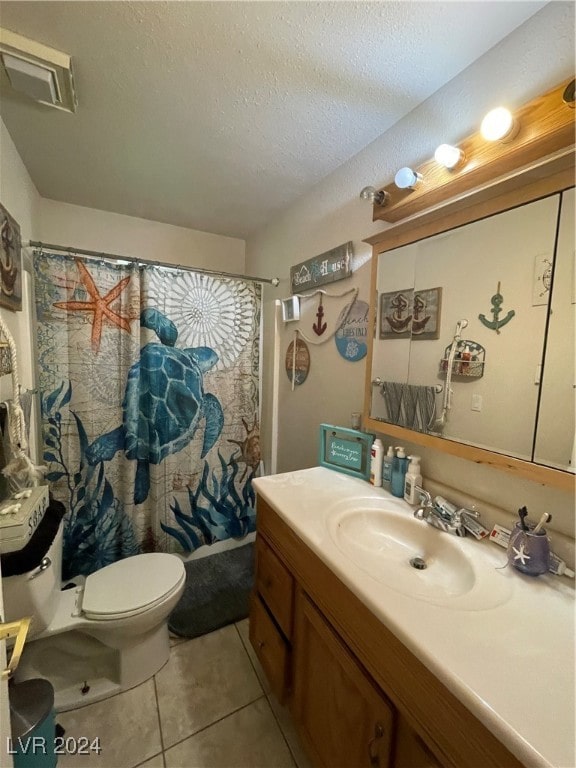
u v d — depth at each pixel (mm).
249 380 2094
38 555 1019
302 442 1831
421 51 917
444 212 1014
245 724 1146
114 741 1088
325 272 1577
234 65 969
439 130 1061
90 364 1686
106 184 1707
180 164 1507
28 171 1581
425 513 1008
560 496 806
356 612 751
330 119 1202
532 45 815
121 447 1790
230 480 2102
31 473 1091
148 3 792
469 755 507
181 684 1282
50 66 947
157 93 1079
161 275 1784
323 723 875
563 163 752
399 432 1191
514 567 795
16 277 1304
